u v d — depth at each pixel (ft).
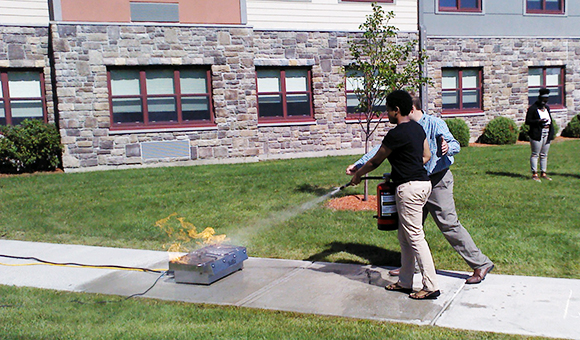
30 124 42.11
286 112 51.08
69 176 38.99
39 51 44.01
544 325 12.16
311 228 22.38
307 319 12.98
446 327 12.23
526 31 59.52
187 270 16.20
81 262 19.12
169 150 45.98
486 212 23.86
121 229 23.67
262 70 50.16
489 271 15.92
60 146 42.83
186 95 46.85
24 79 44.52
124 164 44.86
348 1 51.60
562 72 62.08
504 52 58.90
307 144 51.47
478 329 12.05
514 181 31.65
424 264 14.02
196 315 13.43
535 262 17.07
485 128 57.93
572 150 47.06
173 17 45.50
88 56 43.27
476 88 59.16
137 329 12.51
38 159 42.91
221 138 47.29
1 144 40.91
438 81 56.44
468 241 15.21
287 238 21.20
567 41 61.26
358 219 23.43
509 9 58.54
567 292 14.30
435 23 55.62
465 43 57.11
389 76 26.08
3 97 44.09
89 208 27.63
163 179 36.06
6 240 22.77
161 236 22.75
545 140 31.91
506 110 59.72
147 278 17.04
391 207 14.55
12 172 42.34
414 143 13.76
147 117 45.88
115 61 43.93
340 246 19.77
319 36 50.88
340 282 15.88
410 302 13.98
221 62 46.83
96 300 14.92
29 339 12.01
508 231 20.51
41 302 14.76
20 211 27.45
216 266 16.19
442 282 15.47
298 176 35.88
